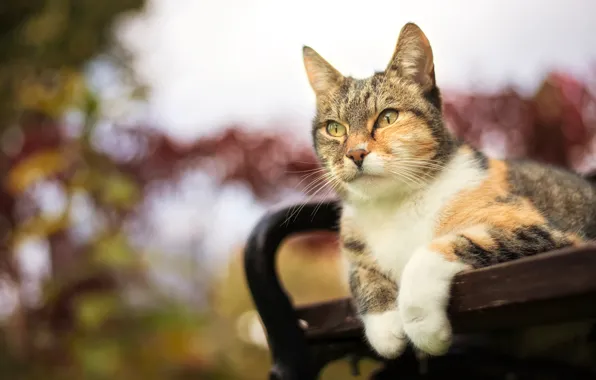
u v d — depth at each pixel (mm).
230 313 1318
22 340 1071
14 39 1213
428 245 599
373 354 677
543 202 697
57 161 1055
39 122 1145
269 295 663
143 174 1106
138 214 1117
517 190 681
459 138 744
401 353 624
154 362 1120
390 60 727
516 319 542
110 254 1071
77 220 1077
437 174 683
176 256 1330
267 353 1240
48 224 1046
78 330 1069
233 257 1373
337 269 1271
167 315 1168
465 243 596
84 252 1071
